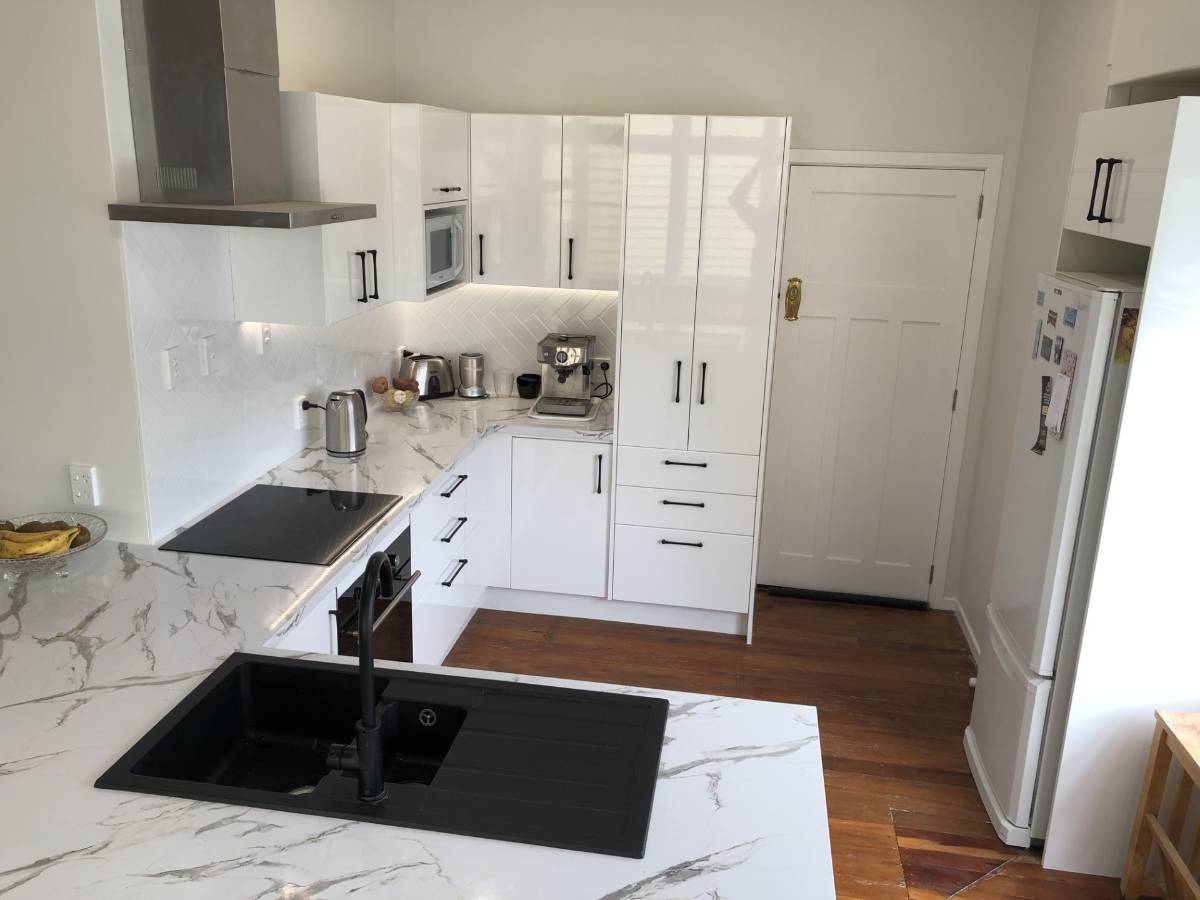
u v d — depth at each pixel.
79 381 2.58
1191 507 2.48
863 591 4.66
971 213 4.12
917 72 4.02
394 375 4.54
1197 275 2.34
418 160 3.58
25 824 1.53
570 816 1.57
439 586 3.59
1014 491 3.06
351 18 3.90
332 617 2.58
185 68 2.43
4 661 2.04
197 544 2.70
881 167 4.14
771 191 3.69
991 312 4.20
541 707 1.90
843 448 4.49
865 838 2.95
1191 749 2.40
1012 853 2.90
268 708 2.07
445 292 3.99
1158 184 2.32
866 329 4.33
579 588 4.30
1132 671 2.62
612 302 4.44
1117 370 2.49
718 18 4.11
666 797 1.64
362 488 3.22
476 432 3.95
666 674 3.91
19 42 2.34
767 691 3.80
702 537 4.12
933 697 3.79
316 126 2.93
